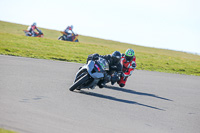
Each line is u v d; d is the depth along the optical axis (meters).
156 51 170.38
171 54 162.00
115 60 31.25
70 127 17.22
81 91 31.67
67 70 49.78
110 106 25.58
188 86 50.06
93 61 30.52
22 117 17.44
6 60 52.12
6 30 183.12
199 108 31.47
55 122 17.70
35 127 15.94
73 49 100.81
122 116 22.56
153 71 72.31
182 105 31.86
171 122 23.28
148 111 26.06
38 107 20.88
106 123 19.66
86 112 21.88
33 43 98.19
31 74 38.91
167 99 34.47
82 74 30.91
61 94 27.70
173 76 65.12
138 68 75.56
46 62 58.62
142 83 46.88
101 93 32.38
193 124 23.77
